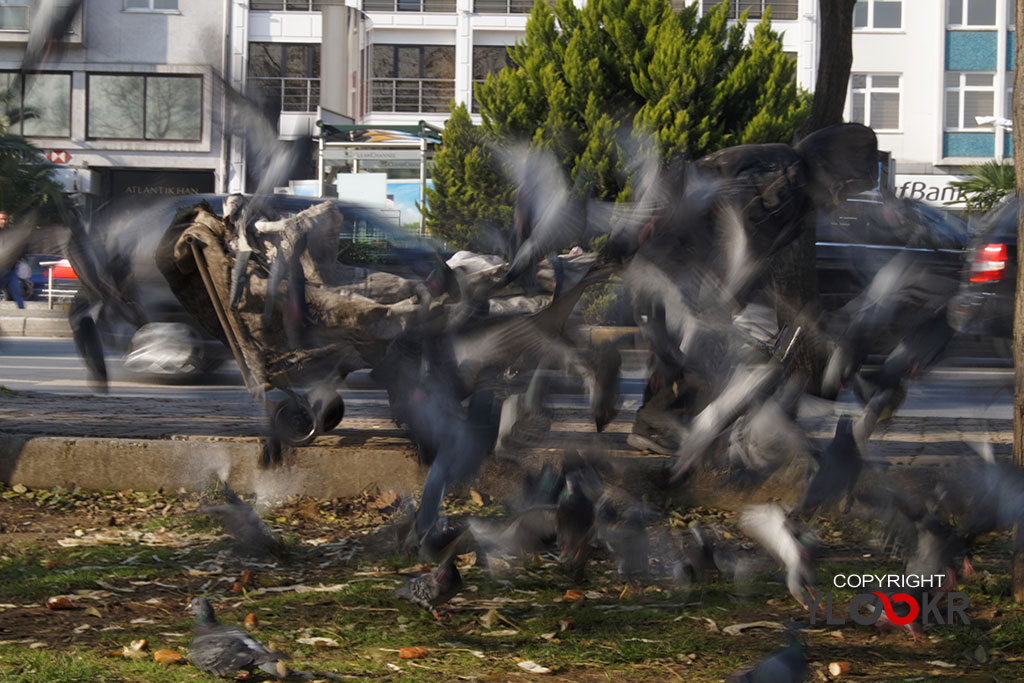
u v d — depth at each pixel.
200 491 6.53
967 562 5.01
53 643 4.08
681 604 4.85
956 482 5.41
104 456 6.62
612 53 18.98
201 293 6.82
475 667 3.98
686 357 5.43
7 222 7.81
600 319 5.93
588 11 19.16
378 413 9.07
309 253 6.49
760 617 4.67
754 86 18.84
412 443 6.46
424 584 4.47
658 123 17.30
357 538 5.81
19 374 13.23
